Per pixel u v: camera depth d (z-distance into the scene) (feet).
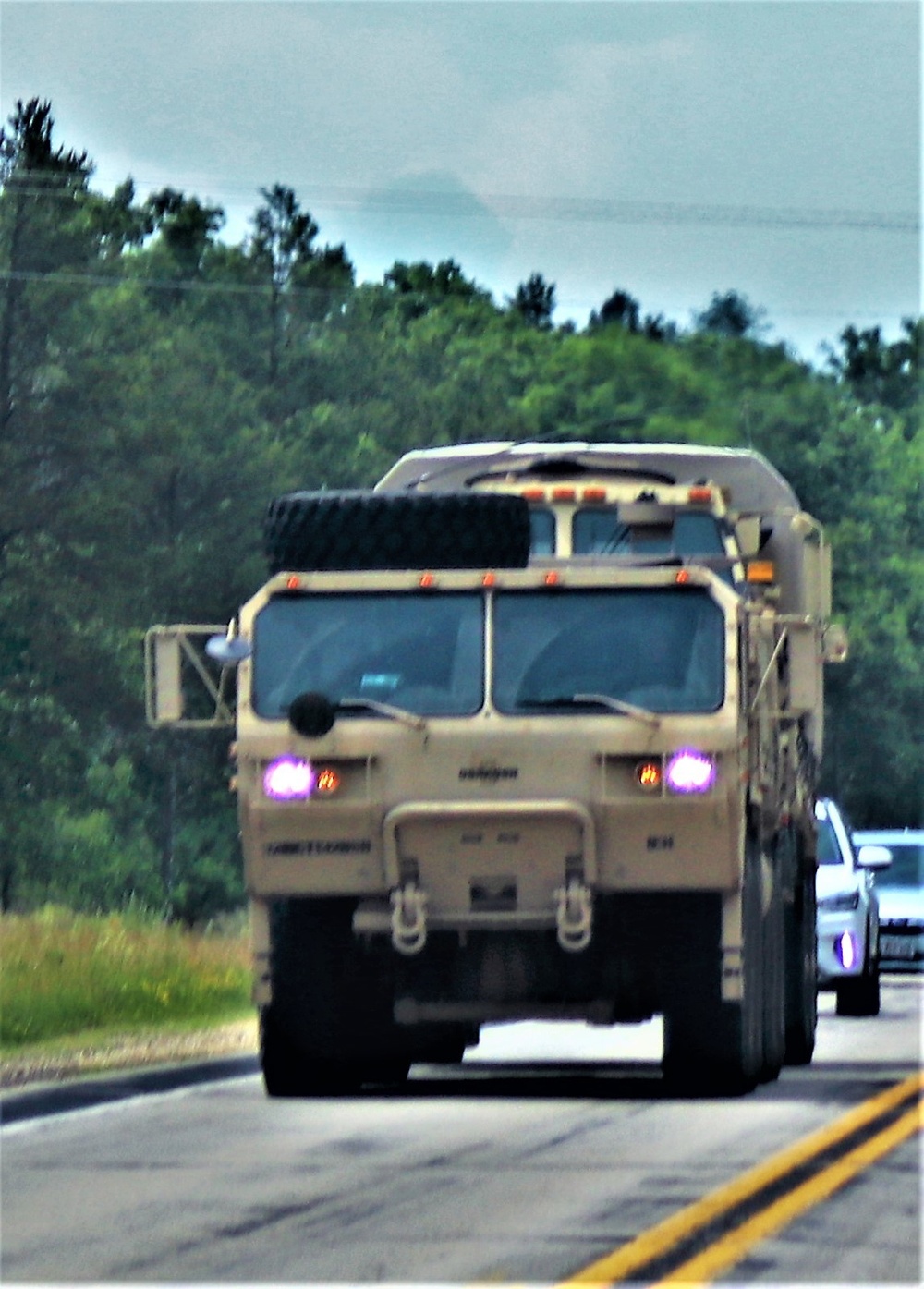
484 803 212.23
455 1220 141.79
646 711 211.41
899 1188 152.76
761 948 230.27
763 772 230.48
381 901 216.74
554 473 277.64
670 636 214.48
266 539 223.71
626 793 211.41
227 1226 139.95
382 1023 221.05
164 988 308.60
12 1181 159.33
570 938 212.84
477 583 216.54
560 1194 152.15
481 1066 261.44
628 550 257.96
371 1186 156.56
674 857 212.64
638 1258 127.85
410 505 221.25
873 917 354.95
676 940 218.38
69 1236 136.77
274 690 216.13
